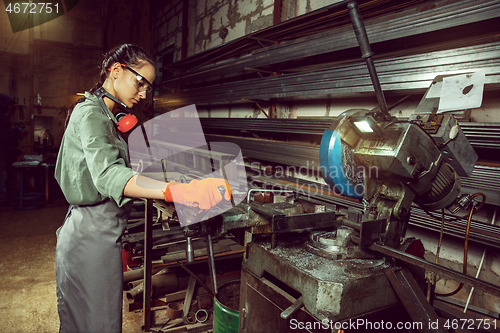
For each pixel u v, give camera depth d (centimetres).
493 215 171
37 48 566
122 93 115
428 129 102
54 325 204
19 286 250
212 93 357
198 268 231
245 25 368
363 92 195
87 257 112
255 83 286
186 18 502
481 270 178
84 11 595
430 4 164
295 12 298
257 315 119
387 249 96
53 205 504
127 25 627
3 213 451
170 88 525
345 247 109
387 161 96
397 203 104
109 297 116
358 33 86
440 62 152
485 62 137
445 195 108
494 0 133
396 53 201
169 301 212
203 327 197
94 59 610
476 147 154
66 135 110
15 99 557
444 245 193
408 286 100
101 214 114
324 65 257
